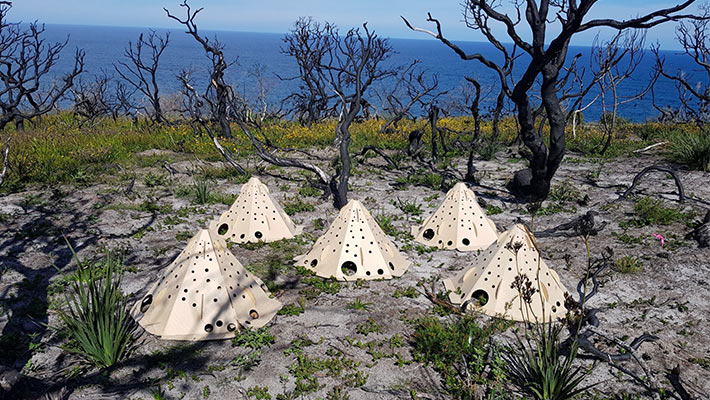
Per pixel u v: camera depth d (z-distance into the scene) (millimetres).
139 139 17750
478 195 11242
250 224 8555
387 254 7430
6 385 4082
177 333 5508
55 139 16047
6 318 5824
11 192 10852
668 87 136875
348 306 6270
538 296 5953
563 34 8938
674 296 6492
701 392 4637
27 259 7453
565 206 10430
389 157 14852
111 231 8750
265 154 12062
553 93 9750
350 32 19906
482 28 10711
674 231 8734
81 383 4684
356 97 10914
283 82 109688
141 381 4750
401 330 5754
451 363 5055
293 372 4906
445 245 8359
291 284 6934
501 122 24641
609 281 6953
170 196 11070
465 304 6133
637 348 5352
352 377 4855
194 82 101938
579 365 5074
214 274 5801
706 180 11898
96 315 5055
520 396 4582
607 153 15562
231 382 4762
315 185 11914
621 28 8500
